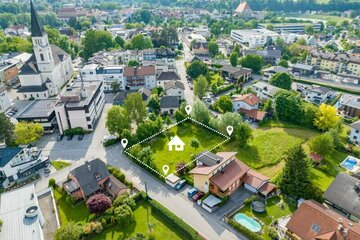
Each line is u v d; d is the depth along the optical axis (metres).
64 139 93.31
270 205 63.84
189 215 61.78
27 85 125.44
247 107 108.06
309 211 53.25
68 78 150.12
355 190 60.78
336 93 127.88
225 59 179.00
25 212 55.53
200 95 119.81
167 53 168.00
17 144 85.56
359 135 88.44
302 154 64.44
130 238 52.75
